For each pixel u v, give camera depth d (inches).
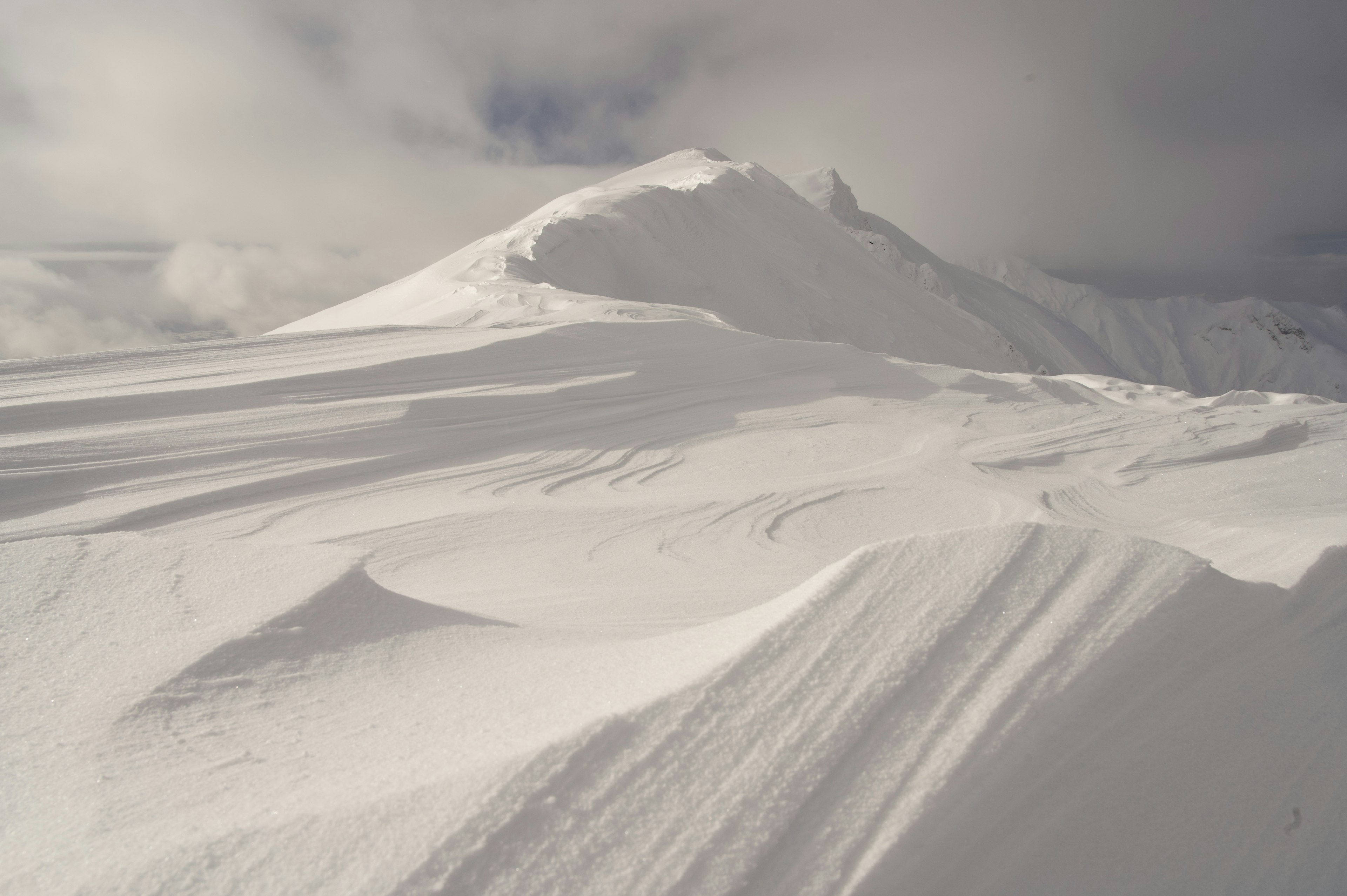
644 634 115.8
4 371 295.7
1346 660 67.8
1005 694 53.4
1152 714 56.5
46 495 213.3
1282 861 54.2
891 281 2052.2
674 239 1471.5
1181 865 51.9
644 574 180.1
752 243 1680.6
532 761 47.6
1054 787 50.9
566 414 343.3
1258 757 58.3
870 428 374.0
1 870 45.6
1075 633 58.3
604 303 652.7
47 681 65.5
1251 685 61.8
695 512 241.6
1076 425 375.9
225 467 242.5
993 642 57.4
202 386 289.0
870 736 50.5
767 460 315.3
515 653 79.1
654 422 354.9
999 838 48.1
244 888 41.8
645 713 51.6
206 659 68.3
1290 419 363.9
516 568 182.5
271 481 238.7
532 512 232.1
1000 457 326.0
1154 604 61.6
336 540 201.9
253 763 55.3
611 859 43.3
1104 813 51.5
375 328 429.7
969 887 46.0
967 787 48.5
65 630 73.9
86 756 56.0
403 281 1192.2
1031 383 493.4
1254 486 269.6
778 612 63.3
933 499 267.4
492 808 44.8
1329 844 55.9
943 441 348.5
